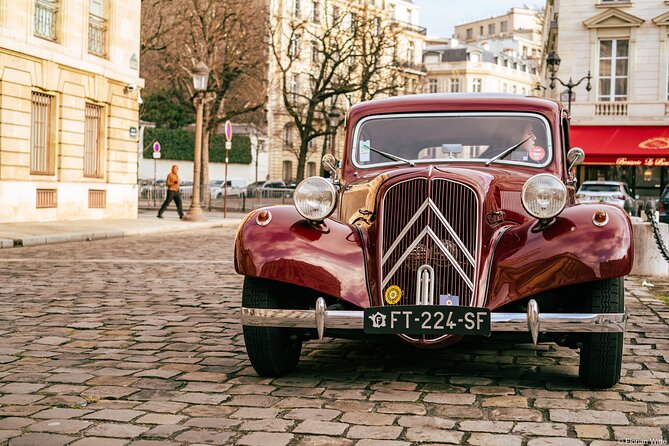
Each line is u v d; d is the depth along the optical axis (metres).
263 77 42.69
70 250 15.03
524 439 3.83
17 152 19.83
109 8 24.42
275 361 5.03
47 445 3.73
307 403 4.50
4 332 6.69
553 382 5.03
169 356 5.80
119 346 6.14
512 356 5.86
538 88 38.00
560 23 35.88
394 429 3.99
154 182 40.19
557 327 4.48
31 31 20.20
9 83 19.38
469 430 3.98
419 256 4.69
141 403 4.50
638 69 34.94
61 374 5.21
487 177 5.09
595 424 4.09
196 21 38.28
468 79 96.19
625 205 24.12
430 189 4.75
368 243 4.91
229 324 7.14
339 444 3.76
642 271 11.58
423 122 6.28
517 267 4.64
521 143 6.07
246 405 4.46
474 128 6.18
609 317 4.51
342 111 41.94
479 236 4.68
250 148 65.75
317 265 4.75
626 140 34.56
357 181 5.96
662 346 6.21
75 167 22.47
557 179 4.74
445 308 4.52
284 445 3.74
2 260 12.90
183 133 59.88
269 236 4.87
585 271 4.49
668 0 34.31
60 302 8.42
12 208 19.69
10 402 4.51
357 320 4.61
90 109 23.62
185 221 25.62
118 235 19.09
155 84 47.03
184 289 9.57
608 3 35.19
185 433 3.93
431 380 5.08
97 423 4.10
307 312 4.73
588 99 35.59
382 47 42.12
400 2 81.00
